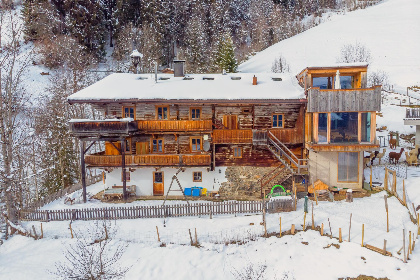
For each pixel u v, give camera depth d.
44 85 53.72
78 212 23.64
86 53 63.81
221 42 71.50
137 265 18.16
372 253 17.75
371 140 25.02
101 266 15.60
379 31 89.81
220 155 28.58
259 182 27.73
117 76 32.34
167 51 74.69
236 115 28.69
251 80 30.78
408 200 22.64
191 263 18.38
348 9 131.25
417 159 30.66
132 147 29.03
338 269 17.09
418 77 62.22
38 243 20.81
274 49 91.88
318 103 24.83
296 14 125.50
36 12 54.06
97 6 69.88
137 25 76.81
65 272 17.30
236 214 23.45
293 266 17.77
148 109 28.61
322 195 25.28
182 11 86.06
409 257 17.14
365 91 24.69
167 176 28.28
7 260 18.98
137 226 22.25
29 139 37.94
